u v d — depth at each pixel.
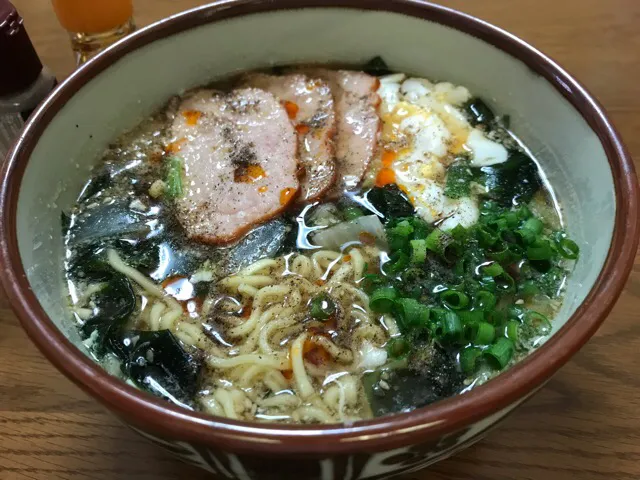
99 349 0.19
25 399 0.21
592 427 0.19
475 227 0.22
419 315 0.19
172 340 0.19
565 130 0.23
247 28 0.26
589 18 0.34
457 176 0.24
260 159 0.24
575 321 0.15
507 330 0.19
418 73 0.27
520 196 0.24
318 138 0.25
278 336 0.20
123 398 0.14
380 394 0.18
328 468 0.14
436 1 0.35
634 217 0.17
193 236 0.22
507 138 0.25
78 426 0.20
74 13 0.29
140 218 0.23
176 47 0.25
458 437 0.15
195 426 0.13
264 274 0.22
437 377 0.19
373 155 0.25
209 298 0.21
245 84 0.27
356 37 0.27
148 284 0.21
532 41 0.32
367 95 0.27
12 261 0.17
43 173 0.21
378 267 0.22
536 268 0.21
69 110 0.22
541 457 0.19
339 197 0.24
